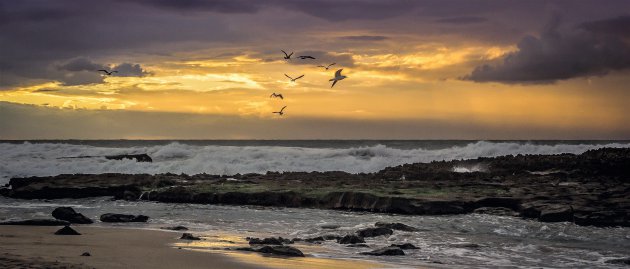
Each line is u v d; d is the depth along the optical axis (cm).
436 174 3934
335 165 5119
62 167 4922
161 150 6462
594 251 1966
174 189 3466
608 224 2436
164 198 3441
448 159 5528
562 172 3838
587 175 3675
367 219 2702
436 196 3005
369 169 5056
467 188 3319
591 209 2561
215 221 2661
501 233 2334
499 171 4119
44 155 6159
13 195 3612
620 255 1897
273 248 1809
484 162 4400
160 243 1984
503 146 5853
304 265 1623
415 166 4588
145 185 3744
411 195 3044
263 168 4950
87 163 5053
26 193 3578
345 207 3069
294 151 6144
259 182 3834
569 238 2220
